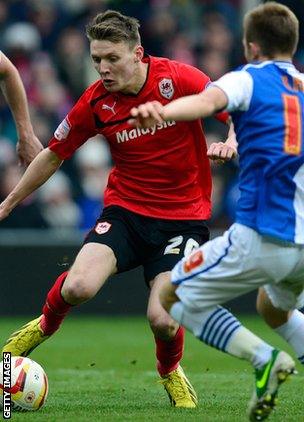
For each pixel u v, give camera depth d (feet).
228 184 165.17
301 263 60.95
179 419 67.05
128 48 72.28
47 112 168.76
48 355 112.88
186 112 57.41
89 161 162.91
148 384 89.20
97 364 105.91
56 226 157.99
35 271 147.84
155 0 188.65
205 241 77.30
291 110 60.70
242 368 101.45
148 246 75.56
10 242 147.64
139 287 150.51
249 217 59.82
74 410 72.08
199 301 60.95
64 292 73.00
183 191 75.92
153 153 75.00
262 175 59.88
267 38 62.13
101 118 75.31
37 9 184.24
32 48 178.29
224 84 59.41
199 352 114.32
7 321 143.33
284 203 59.82
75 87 178.81
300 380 89.61
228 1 192.34
